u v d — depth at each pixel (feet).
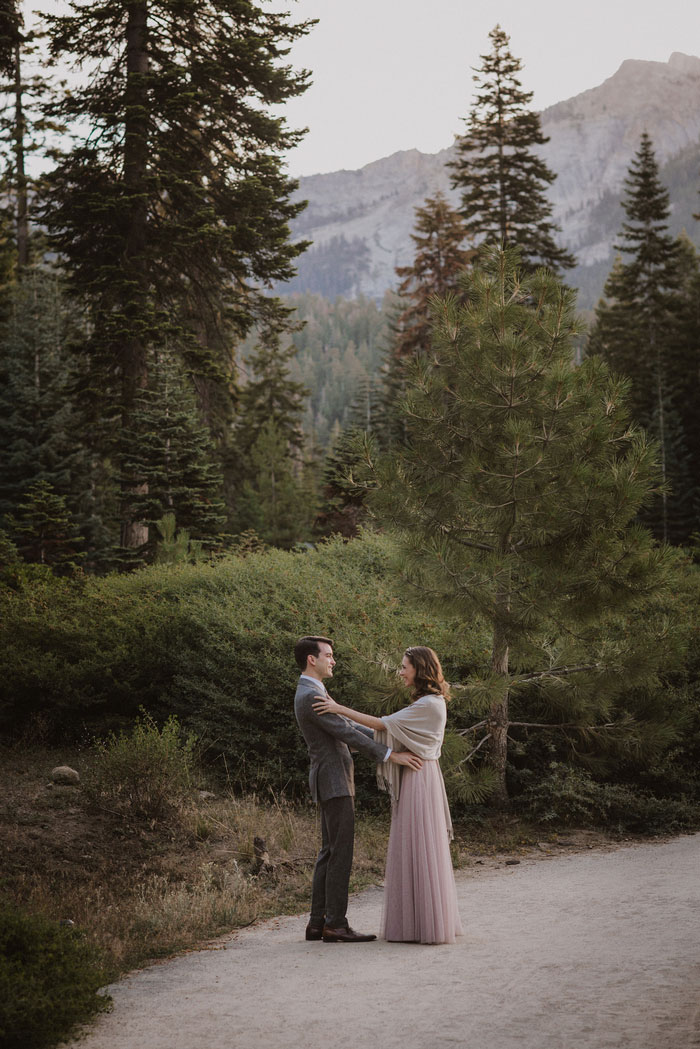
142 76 75.20
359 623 36.06
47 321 101.04
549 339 31.24
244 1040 13.15
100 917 22.15
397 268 149.18
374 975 16.16
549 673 33.22
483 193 140.05
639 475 29.68
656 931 17.89
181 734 36.96
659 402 155.02
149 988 16.74
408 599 32.12
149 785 30.14
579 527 30.35
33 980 14.28
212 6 80.23
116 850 27.43
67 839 27.58
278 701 35.09
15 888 23.97
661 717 34.19
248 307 82.99
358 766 34.14
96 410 75.87
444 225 147.74
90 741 38.70
